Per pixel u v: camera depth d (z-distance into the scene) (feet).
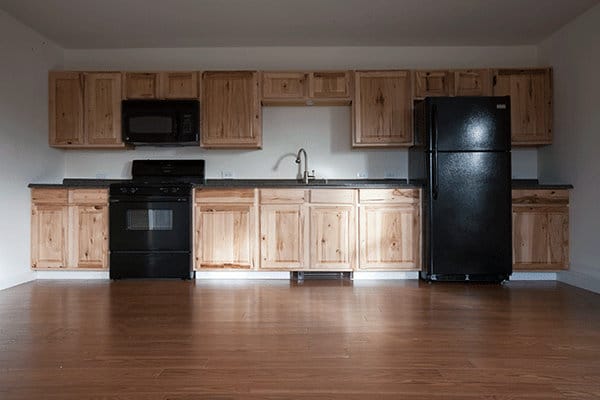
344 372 6.82
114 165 17.33
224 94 16.20
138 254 15.24
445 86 15.96
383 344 8.19
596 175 13.47
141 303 11.68
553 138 15.87
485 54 17.06
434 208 14.46
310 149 17.29
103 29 15.28
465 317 10.17
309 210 15.19
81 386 6.31
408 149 16.96
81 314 10.52
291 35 15.92
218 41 16.53
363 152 17.21
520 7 13.52
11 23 14.25
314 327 9.34
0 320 9.98
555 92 15.71
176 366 7.09
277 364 7.17
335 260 15.17
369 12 13.91
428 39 16.35
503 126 14.42
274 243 15.20
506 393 6.03
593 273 13.60
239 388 6.23
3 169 13.94
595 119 13.50
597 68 13.37
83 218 15.35
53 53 16.61
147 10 13.70
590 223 13.79
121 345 8.16
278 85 16.15
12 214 14.40
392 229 15.11
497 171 14.42
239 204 15.24
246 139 16.19
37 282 14.94
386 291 13.25
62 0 12.99
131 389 6.21
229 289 13.58
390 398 5.90
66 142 16.30
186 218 15.21
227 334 8.84
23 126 14.92
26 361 7.33
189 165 17.15
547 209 14.98
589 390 6.12
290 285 14.24
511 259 14.43
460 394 6.01
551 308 11.08
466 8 13.61
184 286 14.10
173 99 16.17
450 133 14.42
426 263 14.75
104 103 16.25
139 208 15.25
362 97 16.05
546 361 7.27
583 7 13.55
